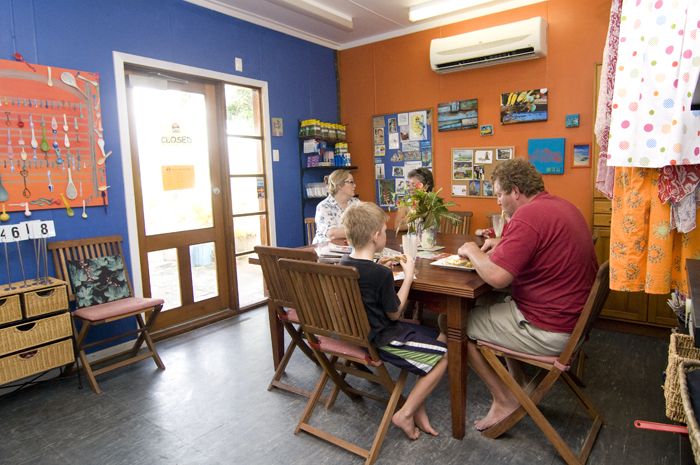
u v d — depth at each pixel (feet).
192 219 12.12
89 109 9.62
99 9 9.76
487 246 7.97
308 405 7.11
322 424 7.28
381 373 6.41
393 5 12.70
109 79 10.00
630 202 5.63
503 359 9.20
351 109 16.46
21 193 8.74
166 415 7.72
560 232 5.90
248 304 13.69
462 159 13.97
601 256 11.50
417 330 6.74
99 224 9.98
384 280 5.89
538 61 12.28
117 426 7.41
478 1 12.17
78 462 6.50
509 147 13.03
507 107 12.84
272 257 7.35
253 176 13.62
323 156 15.57
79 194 9.56
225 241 12.98
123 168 10.30
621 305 10.89
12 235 8.16
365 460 6.33
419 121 14.74
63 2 9.19
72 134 9.38
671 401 4.32
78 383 8.96
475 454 6.35
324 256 7.95
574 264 5.93
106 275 9.70
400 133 15.24
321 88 15.81
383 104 15.57
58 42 9.15
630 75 5.30
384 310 6.03
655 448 6.36
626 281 5.78
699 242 5.45
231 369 9.48
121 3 10.14
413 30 14.48
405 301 6.25
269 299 9.03
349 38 15.67
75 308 9.62
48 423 7.57
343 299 5.85
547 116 12.26
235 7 12.41
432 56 13.48
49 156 9.09
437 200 8.96
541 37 11.71
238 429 7.23
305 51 15.11
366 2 12.47
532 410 6.15
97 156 9.80
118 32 10.12
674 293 6.11
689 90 4.95
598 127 6.24
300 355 10.13
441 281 6.39
